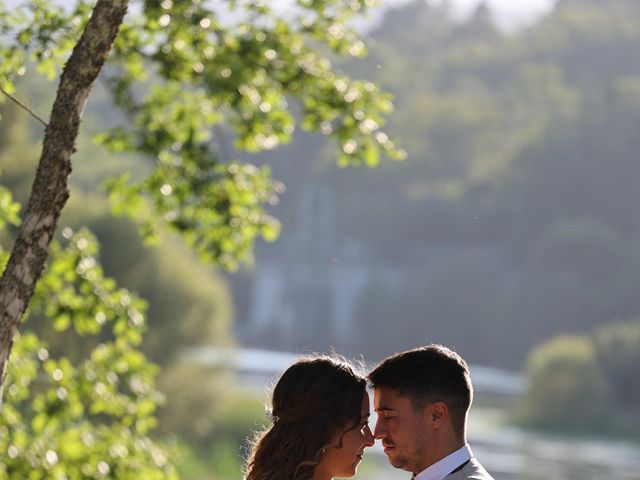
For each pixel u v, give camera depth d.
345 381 5.18
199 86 12.12
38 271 6.50
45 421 11.51
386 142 12.07
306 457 5.11
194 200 12.39
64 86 6.55
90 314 11.52
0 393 6.45
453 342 194.00
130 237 42.00
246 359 139.25
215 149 12.44
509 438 84.25
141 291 43.00
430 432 5.21
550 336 188.00
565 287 190.12
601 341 118.19
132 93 12.14
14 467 10.93
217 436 45.25
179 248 46.31
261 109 12.14
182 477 38.34
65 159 6.55
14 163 29.80
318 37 12.12
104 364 11.79
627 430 94.31
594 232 197.88
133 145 12.33
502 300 194.38
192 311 44.56
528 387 97.12
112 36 6.58
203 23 11.47
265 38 11.91
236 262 12.48
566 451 78.19
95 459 11.45
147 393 11.88
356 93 12.09
